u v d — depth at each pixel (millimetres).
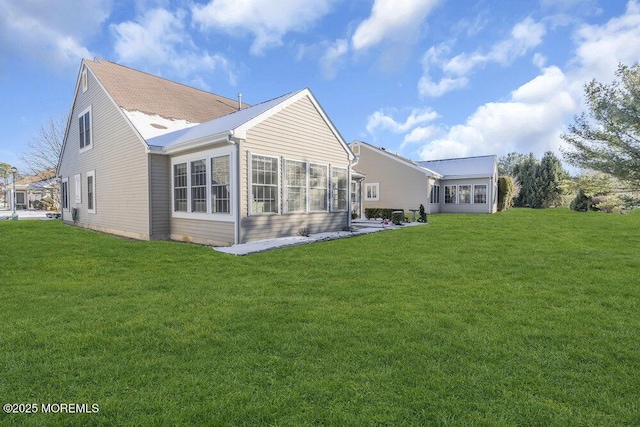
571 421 1934
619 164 7227
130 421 1950
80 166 14930
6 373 2447
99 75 12750
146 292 4598
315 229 11219
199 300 4211
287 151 10125
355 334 3121
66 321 3494
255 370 2496
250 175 8961
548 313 3656
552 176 30688
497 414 1999
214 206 9344
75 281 5188
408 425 1907
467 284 4883
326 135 11672
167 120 11992
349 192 12734
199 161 9734
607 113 7301
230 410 2027
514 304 3971
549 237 9797
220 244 9102
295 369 2504
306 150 10852
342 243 9055
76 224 15336
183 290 4688
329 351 2791
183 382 2334
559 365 2553
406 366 2537
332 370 2488
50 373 2455
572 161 8062
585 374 2424
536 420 1945
